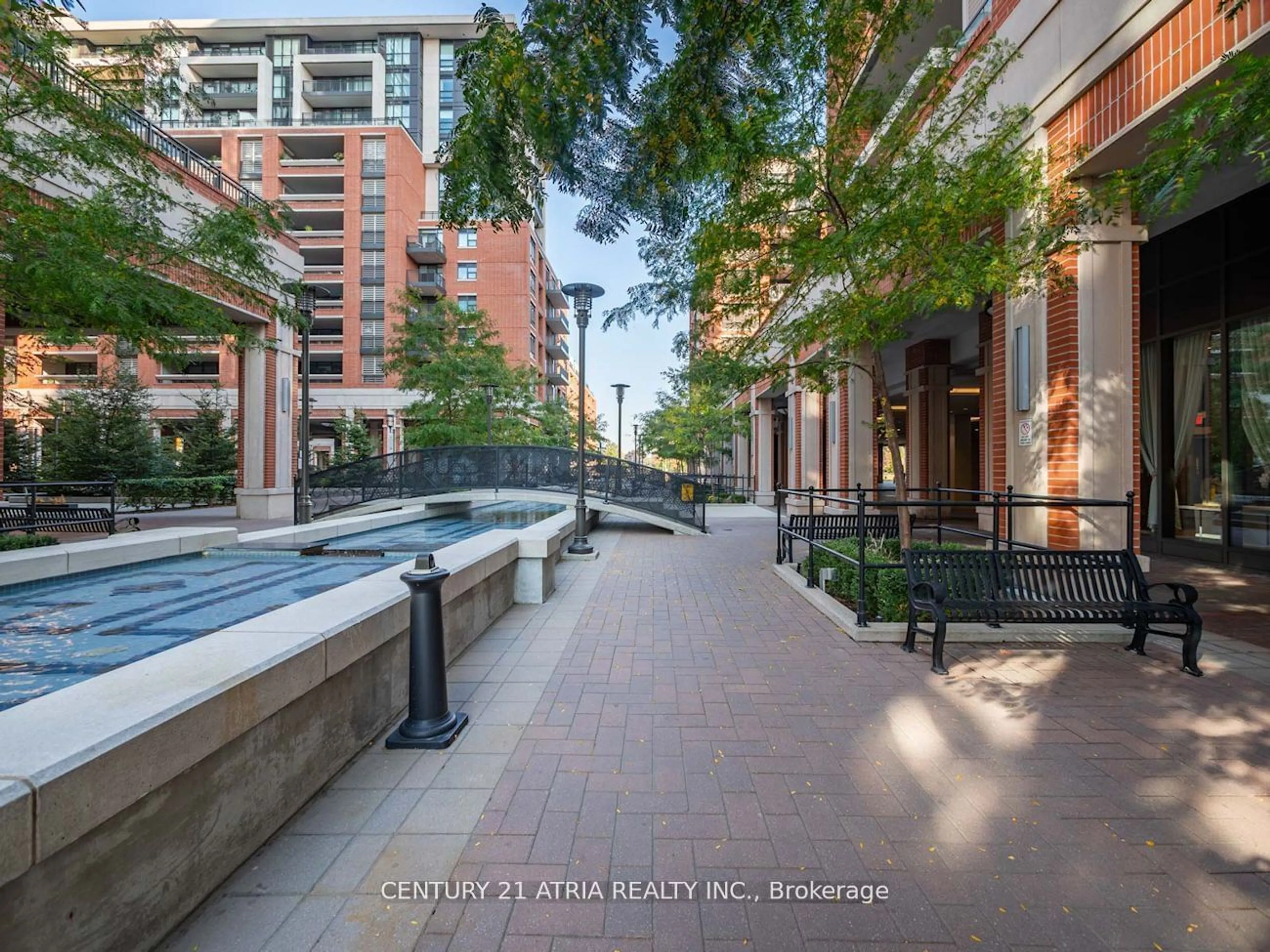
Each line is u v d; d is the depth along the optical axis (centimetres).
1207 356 934
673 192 476
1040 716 376
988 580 510
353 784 298
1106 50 602
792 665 476
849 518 860
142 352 784
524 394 2567
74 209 648
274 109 5141
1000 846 249
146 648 396
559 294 6275
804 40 538
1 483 964
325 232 4706
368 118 5309
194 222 829
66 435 2223
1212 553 912
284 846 247
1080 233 611
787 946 197
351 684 323
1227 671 452
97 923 170
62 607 511
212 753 218
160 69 803
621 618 630
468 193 400
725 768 314
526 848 248
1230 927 204
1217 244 901
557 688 429
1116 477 661
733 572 924
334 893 219
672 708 392
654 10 343
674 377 2102
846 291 646
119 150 710
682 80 380
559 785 297
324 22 5141
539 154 391
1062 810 274
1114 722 366
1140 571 498
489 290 4822
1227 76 492
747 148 518
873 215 618
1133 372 664
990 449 1339
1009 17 762
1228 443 892
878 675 453
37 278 597
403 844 249
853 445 1440
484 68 346
